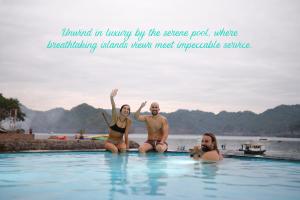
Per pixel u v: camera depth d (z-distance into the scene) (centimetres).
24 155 1026
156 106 1127
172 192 452
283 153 5397
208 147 893
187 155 1053
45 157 959
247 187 503
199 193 450
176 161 847
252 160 960
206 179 568
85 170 665
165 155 1035
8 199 402
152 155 1030
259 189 488
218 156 892
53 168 699
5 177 570
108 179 552
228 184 525
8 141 1270
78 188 471
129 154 1064
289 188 501
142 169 685
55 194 430
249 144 3916
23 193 436
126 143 1149
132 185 499
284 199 422
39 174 605
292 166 809
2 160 868
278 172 693
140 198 412
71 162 817
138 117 1145
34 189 462
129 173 626
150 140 1137
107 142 1143
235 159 980
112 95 1112
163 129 1129
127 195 427
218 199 416
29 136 1817
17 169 678
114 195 426
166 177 581
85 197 413
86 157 955
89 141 1555
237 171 691
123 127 1130
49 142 1402
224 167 758
